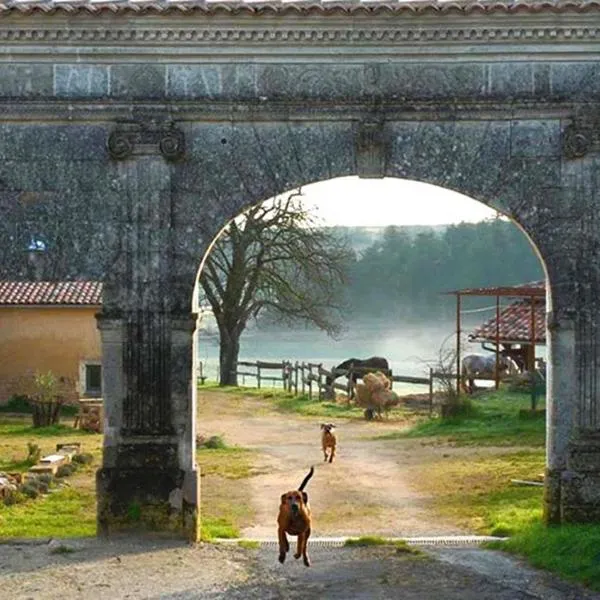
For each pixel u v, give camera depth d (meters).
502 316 38.03
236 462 25.47
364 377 37.03
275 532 16.86
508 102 15.05
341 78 15.22
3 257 15.34
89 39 15.16
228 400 42.22
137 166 15.26
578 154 15.12
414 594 12.61
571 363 15.32
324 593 12.69
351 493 21.06
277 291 48.94
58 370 37.22
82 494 20.42
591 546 13.88
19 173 15.33
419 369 59.34
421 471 23.47
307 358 71.25
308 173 15.23
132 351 15.27
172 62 15.24
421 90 15.22
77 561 14.09
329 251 50.09
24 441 29.25
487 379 38.12
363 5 14.77
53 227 15.33
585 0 14.72
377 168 15.19
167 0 14.88
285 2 14.82
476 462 24.12
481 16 14.88
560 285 15.30
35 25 15.04
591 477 15.23
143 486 15.26
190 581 13.20
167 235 15.27
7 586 12.93
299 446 28.66
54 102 15.16
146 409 15.27
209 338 68.94
